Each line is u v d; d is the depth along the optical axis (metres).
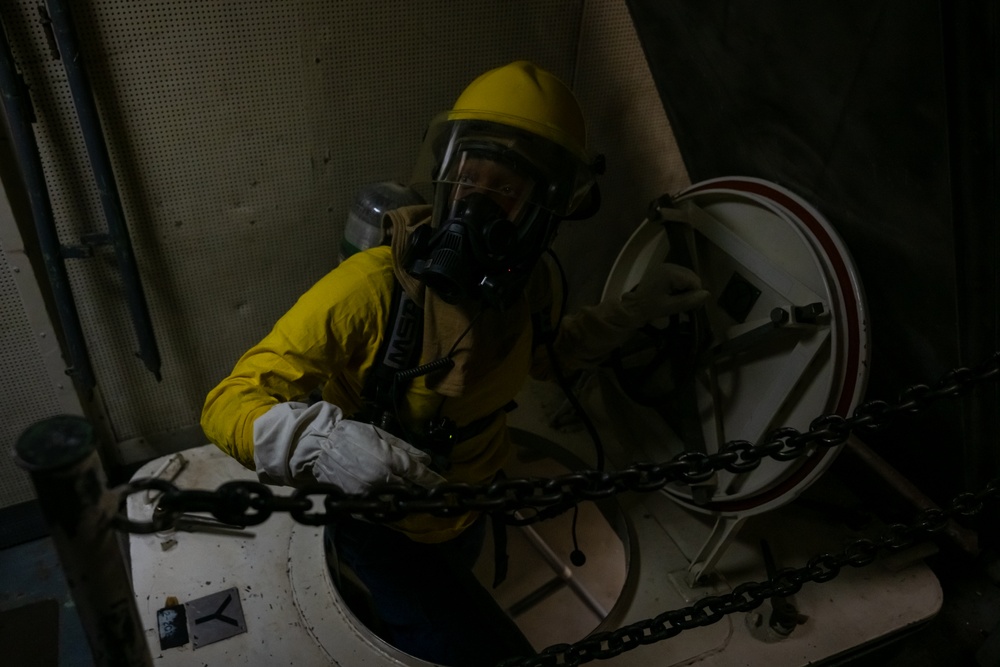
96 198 1.95
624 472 1.03
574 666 1.30
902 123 1.24
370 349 1.46
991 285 1.34
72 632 2.20
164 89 1.85
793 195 1.75
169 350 2.28
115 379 2.29
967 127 1.12
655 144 2.49
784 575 1.36
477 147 1.38
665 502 2.23
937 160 1.21
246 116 1.96
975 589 2.35
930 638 2.22
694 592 1.98
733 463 1.08
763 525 2.14
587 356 1.89
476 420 1.64
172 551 2.01
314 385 1.44
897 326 1.72
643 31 2.00
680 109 2.13
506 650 1.91
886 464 2.21
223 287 2.22
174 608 1.87
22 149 1.72
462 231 1.33
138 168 1.93
